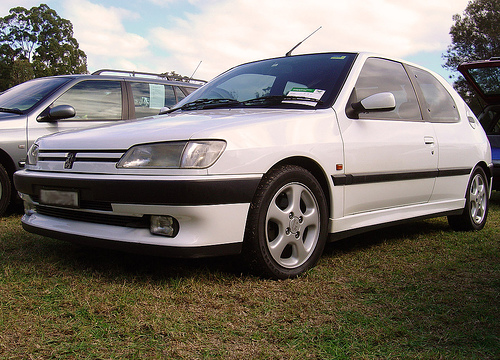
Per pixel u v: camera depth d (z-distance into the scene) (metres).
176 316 2.16
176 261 3.04
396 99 3.77
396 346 1.94
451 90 4.66
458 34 36.84
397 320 2.22
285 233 2.81
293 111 3.12
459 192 4.34
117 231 2.62
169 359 1.78
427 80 4.32
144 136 2.62
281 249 2.79
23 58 65.06
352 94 3.35
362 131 3.29
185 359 1.78
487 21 35.44
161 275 2.75
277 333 2.02
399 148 3.54
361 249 3.62
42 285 2.54
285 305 2.34
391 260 3.31
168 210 2.45
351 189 3.19
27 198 3.16
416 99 3.99
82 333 1.97
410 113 3.85
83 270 2.82
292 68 3.67
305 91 3.34
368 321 2.18
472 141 4.53
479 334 2.06
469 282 2.82
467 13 37.03
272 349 1.88
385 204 3.53
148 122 2.99
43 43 64.94
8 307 2.23
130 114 5.76
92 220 2.78
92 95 5.53
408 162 3.63
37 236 3.77
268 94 3.45
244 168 2.56
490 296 2.57
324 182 3.06
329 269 3.03
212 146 2.49
